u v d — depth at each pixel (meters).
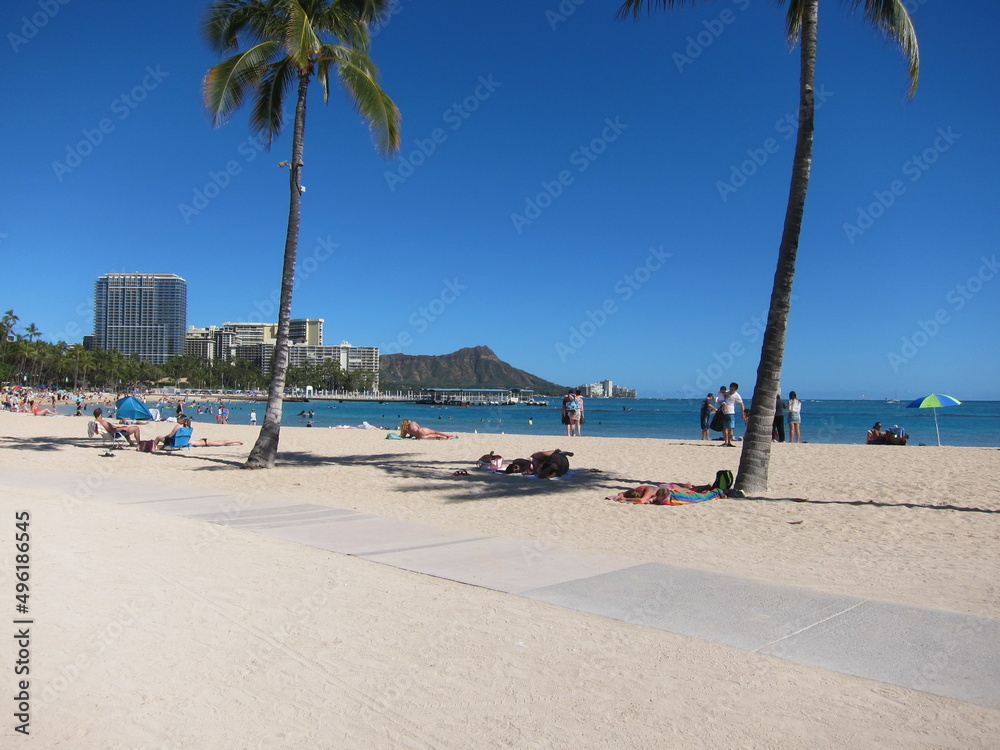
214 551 7.37
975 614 5.31
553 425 53.41
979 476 13.70
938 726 3.53
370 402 168.62
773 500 11.08
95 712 3.67
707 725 3.53
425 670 4.23
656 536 8.42
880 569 6.76
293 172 15.83
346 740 3.39
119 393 145.75
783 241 11.23
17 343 126.75
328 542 7.93
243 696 3.87
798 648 4.60
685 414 86.38
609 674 4.18
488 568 6.73
